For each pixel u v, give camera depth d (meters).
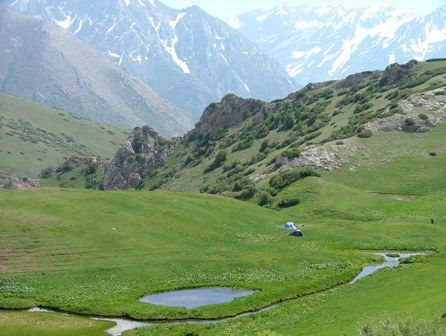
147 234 84.44
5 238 73.38
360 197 127.94
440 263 72.56
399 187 140.12
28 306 56.97
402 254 84.25
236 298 60.69
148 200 100.31
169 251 78.44
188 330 50.56
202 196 114.50
